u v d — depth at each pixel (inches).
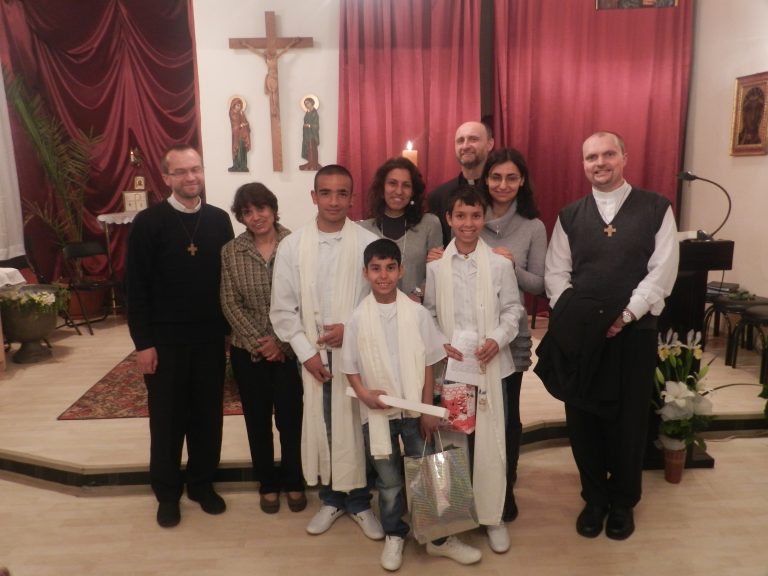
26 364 175.9
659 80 203.6
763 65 175.9
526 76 202.1
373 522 97.8
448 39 203.2
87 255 213.9
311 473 93.0
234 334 96.3
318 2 203.9
